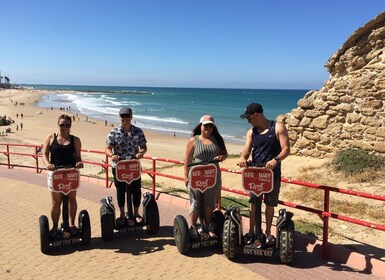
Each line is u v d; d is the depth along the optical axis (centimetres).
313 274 453
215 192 507
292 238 463
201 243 505
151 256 505
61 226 532
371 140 935
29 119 5419
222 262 486
